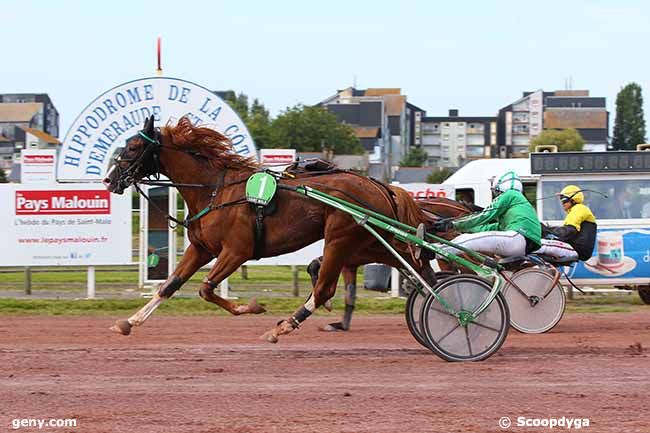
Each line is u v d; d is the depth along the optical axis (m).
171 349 9.61
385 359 8.97
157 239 15.68
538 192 15.38
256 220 8.90
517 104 84.44
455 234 10.20
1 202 14.74
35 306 13.84
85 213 14.89
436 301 8.71
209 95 14.87
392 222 8.93
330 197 8.82
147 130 9.23
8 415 6.61
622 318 12.88
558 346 9.89
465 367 8.50
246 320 12.44
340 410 6.77
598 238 14.70
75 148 14.81
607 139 77.69
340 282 19.34
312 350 9.59
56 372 8.25
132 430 6.20
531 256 11.00
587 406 6.92
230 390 7.48
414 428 6.26
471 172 15.98
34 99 96.81
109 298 14.88
